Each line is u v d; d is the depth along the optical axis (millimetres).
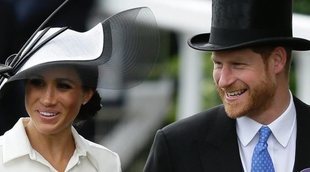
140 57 8898
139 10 8852
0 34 15258
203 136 9438
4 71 8484
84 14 15477
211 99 19141
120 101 18172
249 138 9266
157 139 9555
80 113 9094
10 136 8734
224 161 9297
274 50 9047
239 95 8969
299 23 14891
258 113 9211
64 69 8469
